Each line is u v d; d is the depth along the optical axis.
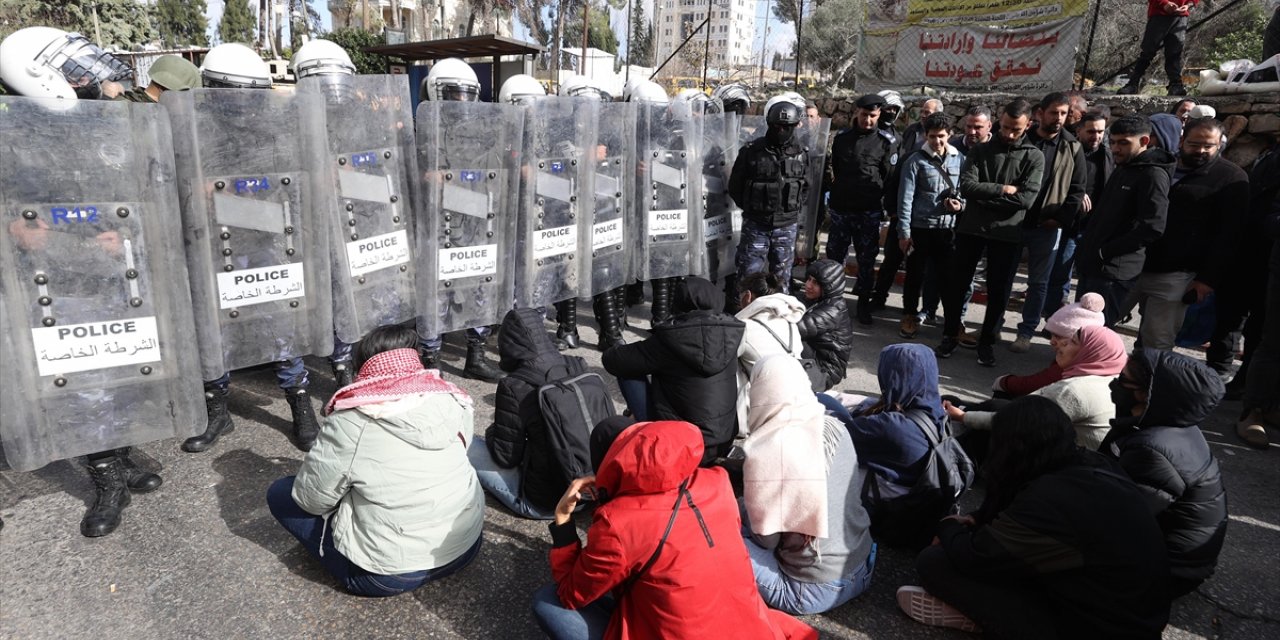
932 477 2.68
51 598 2.43
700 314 2.89
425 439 2.34
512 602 2.54
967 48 8.35
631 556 1.86
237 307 3.04
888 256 6.27
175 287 2.74
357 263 3.39
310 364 4.66
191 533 2.82
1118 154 4.28
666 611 1.86
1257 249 4.36
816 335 3.93
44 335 2.47
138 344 2.68
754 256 5.39
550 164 4.20
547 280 4.38
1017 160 4.69
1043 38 7.84
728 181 5.55
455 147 3.69
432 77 3.89
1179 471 2.39
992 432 2.34
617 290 5.25
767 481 2.39
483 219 3.89
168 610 2.40
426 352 3.97
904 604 2.53
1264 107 6.57
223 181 2.88
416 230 3.69
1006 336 5.84
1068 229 5.42
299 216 3.13
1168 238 4.14
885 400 2.90
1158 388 2.43
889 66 9.02
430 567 2.43
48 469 3.24
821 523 2.34
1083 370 3.13
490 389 4.38
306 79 3.01
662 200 5.04
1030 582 2.27
